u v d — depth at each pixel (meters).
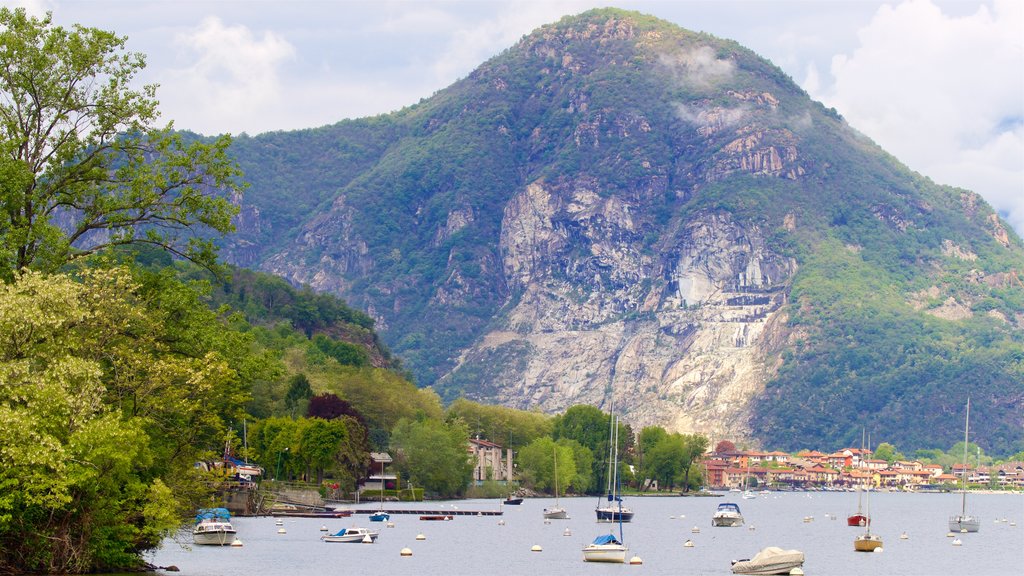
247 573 134.62
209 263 98.06
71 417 82.38
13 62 91.88
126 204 93.56
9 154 90.06
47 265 91.31
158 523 90.69
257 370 101.19
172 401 92.25
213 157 96.56
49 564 88.31
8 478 79.56
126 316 90.94
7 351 83.69
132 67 95.88
